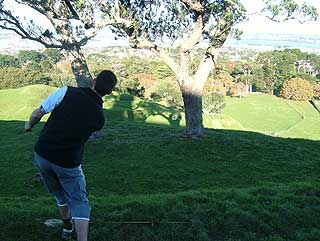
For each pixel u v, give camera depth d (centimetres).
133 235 480
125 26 1310
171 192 1045
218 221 527
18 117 2702
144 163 1292
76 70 1534
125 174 1195
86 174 1195
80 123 377
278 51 9288
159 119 2677
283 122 6231
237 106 6981
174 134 1575
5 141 1677
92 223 495
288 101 7831
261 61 9019
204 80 1506
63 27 1443
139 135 1574
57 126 376
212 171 1245
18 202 638
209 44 1449
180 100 4778
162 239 478
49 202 654
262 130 5716
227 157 1373
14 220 485
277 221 550
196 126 1527
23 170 1250
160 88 4969
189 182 1145
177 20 1441
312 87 8050
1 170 1250
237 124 3359
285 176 1215
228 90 7869
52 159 379
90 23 1280
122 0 1301
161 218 524
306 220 568
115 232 481
